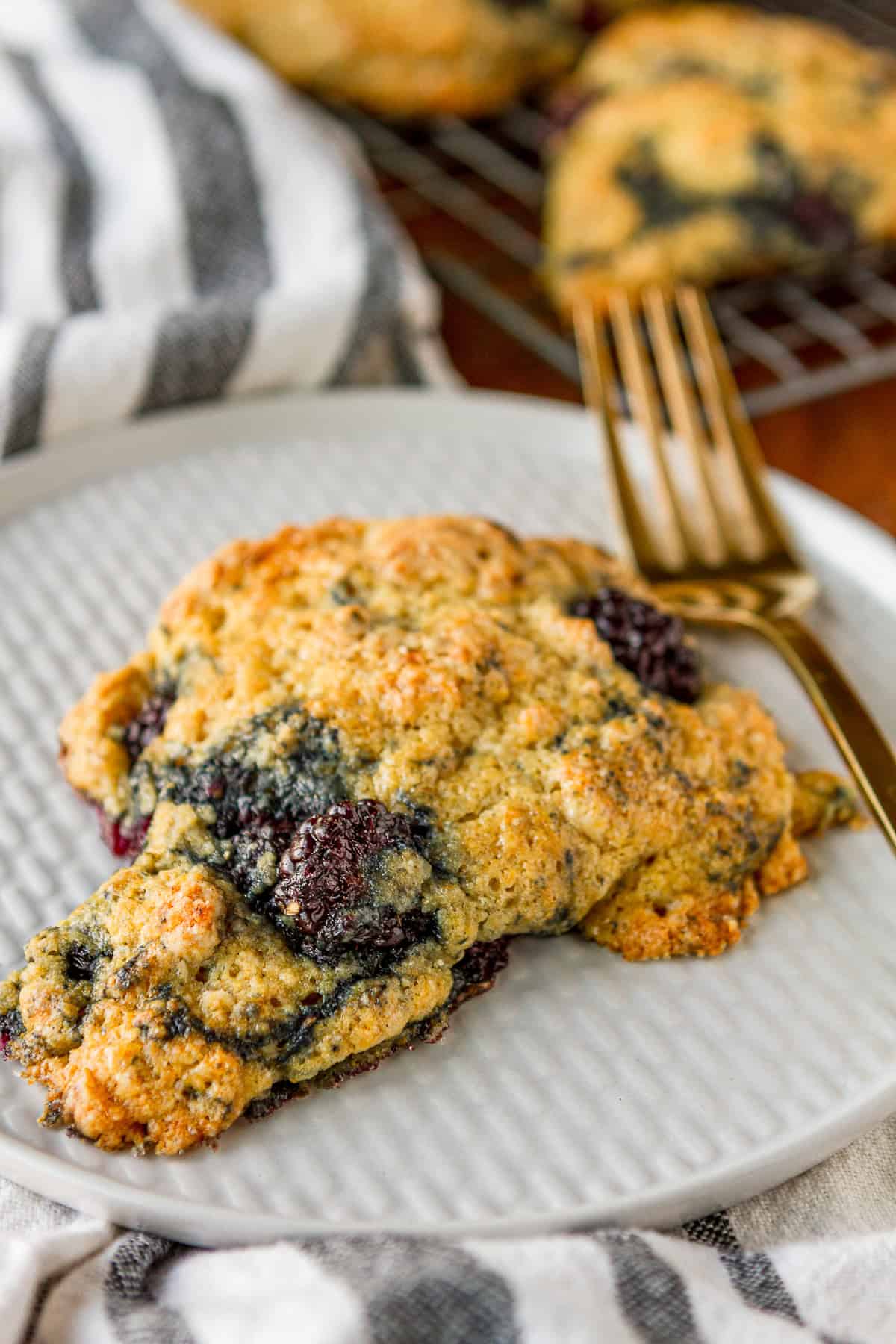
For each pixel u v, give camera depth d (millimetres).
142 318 456
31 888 364
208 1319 312
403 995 338
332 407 458
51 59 521
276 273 493
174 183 498
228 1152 330
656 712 366
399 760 355
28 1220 331
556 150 559
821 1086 342
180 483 443
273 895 342
